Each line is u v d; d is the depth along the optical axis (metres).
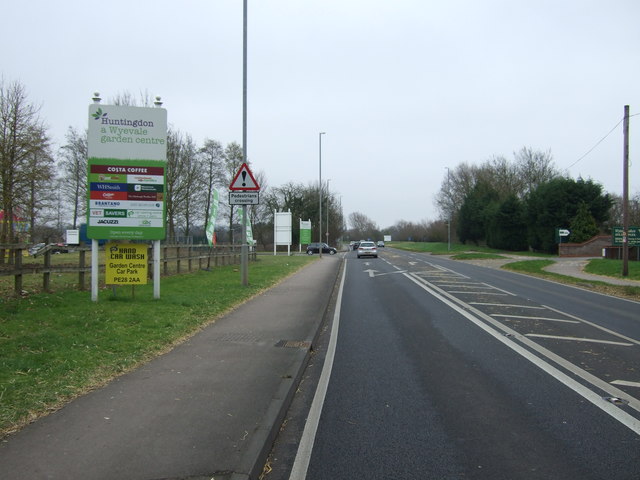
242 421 4.52
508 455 4.11
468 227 73.38
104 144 11.12
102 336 7.64
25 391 5.09
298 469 3.91
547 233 48.84
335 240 89.69
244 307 11.93
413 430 4.67
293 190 83.62
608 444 4.32
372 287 18.50
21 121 25.22
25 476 3.44
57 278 15.00
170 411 4.75
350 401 5.52
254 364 6.59
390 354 7.77
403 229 146.75
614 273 23.84
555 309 12.81
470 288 18.03
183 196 42.25
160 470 3.57
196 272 20.33
